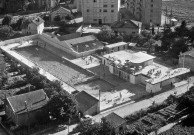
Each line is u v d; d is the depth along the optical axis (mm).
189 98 118062
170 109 118000
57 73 153875
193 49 163125
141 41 185250
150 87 134375
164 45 176750
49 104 113312
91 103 119125
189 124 111500
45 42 196250
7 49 185625
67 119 113375
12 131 108562
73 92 133500
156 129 106188
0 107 125688
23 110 112500
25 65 161625
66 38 191375
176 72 144250
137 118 115188
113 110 122500
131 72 143750
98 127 102062
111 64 152750
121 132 104500
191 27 197625
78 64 163500
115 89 138625
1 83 140125
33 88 134750
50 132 109625
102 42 187125
